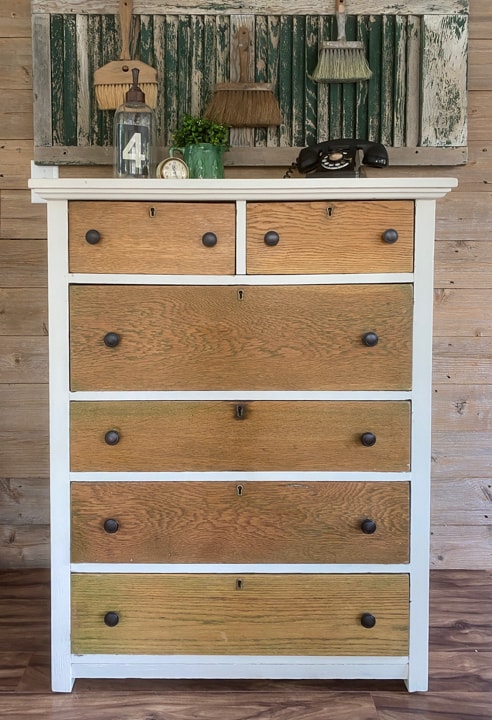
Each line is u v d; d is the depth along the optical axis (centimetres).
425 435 153
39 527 214
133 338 151
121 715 149
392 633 156
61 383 152
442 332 210
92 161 200
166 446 153
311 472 154
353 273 150
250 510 154
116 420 153
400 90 199
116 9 195
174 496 154
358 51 192
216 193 146
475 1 200
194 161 174
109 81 190
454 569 215
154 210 149
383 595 155
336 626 156
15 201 205
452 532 215
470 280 209
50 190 145
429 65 198
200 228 150
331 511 154
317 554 155
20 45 201
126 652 157
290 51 197
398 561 155
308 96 199
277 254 150
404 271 150
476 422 212
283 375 152
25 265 208
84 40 196
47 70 197
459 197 206
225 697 156
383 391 152
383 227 149
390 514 154
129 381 152
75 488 154
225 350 152
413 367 152
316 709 151
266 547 155
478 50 202
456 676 163
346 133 200
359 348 152
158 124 198
